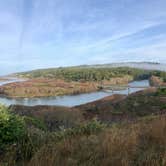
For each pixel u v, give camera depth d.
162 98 17.83
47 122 9.38
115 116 13.59
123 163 3.11
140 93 22.53
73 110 13.89
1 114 4.28
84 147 3.80
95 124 6.05
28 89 51.69
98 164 3.18
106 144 3.78
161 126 5.17
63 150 3.67
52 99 44.12
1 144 3.84
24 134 4.30
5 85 56.75
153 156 3.37
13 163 3.23
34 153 3.47
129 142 3.95
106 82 82.94
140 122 7.29
